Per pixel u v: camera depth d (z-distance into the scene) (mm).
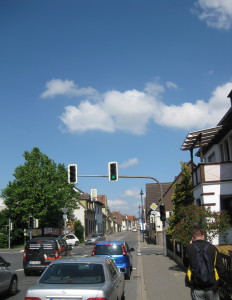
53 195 47219
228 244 17125
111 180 22734
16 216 48281
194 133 18156
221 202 17844
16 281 12148
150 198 59969
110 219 117875
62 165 51562
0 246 44219
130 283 14180
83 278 6668
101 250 15008
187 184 22297
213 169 18125
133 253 30203
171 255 23625
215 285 5609
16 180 48344
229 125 17922
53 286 6281
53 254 16734
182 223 14406
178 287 12172
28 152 49250
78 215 68938
